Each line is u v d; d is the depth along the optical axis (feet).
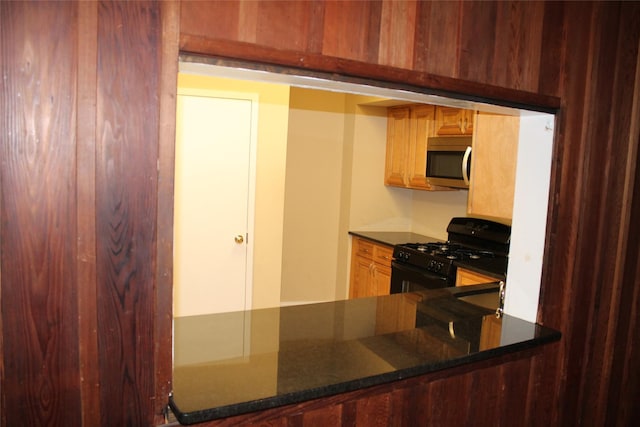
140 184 3.65
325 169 16.43
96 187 3.51
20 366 3.39
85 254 3.52
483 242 12.64
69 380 3.56
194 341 5.34
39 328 3.43
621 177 6.79
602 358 7.05
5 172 3.23
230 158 11.46
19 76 3.20
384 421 4.87
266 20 3.99
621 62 6.49
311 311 6.66
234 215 11.65
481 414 5.66
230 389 4.18
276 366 4.72
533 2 5.53
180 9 3.65
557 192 6.08
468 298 7.55
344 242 16.34
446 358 5.06
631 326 7.39
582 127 6.21
